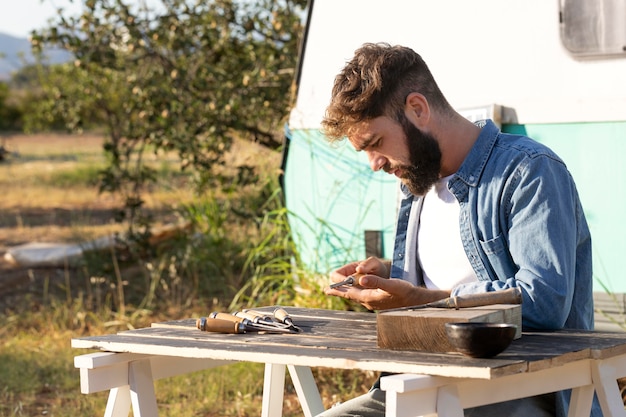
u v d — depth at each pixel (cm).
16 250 1020
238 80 901
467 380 245
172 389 578
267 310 337
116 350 289
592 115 481
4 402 579
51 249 1012
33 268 989
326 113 301
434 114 303
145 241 938
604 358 259
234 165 966
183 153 904
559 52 498
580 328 310
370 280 292
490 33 529
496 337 240
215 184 945
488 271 307
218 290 842
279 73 886
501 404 282
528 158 298
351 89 294
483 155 305
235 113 886
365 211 609
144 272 914
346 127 297
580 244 313
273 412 367
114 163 946
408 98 297
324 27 636
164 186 1300
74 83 1109
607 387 266
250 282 757
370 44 305
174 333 301
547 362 245
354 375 580
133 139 949
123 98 955
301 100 658
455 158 309
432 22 559
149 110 911
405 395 235
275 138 923
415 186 305
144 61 931
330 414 301
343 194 625
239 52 931
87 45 918
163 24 925
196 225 973
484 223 304
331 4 630
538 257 288
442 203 323
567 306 288
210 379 588
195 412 543
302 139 655
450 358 245
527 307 282
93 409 555
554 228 289
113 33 924
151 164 1767
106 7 918
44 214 1439
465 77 541
